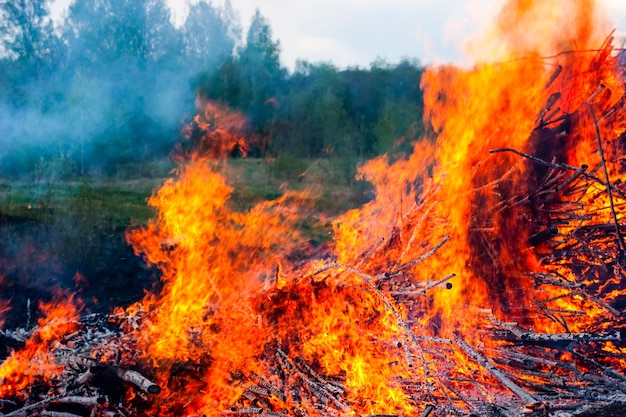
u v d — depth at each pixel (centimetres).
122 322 457
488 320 409
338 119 2230
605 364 389
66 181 1669
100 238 919
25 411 326
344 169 1678
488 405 325
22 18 2544
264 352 388
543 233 434
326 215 1245
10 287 714
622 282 435
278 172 1778
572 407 309
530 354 386
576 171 421
